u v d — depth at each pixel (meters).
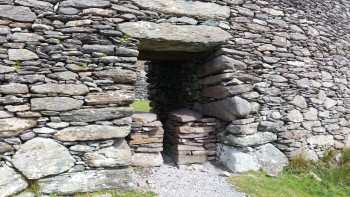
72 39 3.77
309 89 5.63
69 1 3.77
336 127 6.08
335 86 6.10
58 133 3.65
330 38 6.10
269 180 4.67
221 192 4.12
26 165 3.50
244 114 4.87
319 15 5.91
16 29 3.54
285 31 5.38
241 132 4.86
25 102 3.55
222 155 5.20
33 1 3.62
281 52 5.32
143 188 4.10
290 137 5.40
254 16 5.08
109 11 3.95
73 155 3.75
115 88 3.95
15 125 3.47
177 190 4.12
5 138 3.46
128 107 4.02
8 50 3.50
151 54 5.63
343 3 6.57
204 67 5.38
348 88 6.44
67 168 3.69
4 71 3.46
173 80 6.83
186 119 5.11
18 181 3.48
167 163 5.13
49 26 3.68
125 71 3.97
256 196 4.05
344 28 6.52
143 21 4.19
